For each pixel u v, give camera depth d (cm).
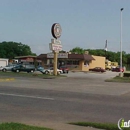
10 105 1191
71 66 7338
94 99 1396
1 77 3206
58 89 1861
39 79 3052
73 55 7300
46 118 940
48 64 7600
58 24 3794
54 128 776
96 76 4447
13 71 5084
